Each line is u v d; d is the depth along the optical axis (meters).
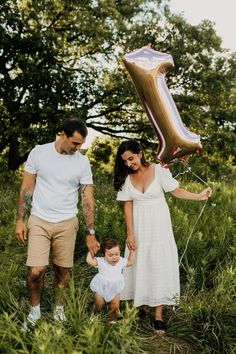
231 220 7.00
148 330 4.42
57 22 19.25
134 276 4.62
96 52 20.12
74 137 4.11
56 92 17.23
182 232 6.56
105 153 22.67
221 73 20.91
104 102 19.59
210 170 17.84
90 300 5.05
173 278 4.54
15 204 9.98
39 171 4.30
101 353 3.20
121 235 6.73
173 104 4.33
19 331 3.63
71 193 4.35
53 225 4.30
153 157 20.95
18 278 5.68
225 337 4.07
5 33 16.41
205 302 4.51
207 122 20.66
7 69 17.83
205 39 19.78
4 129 17.95
